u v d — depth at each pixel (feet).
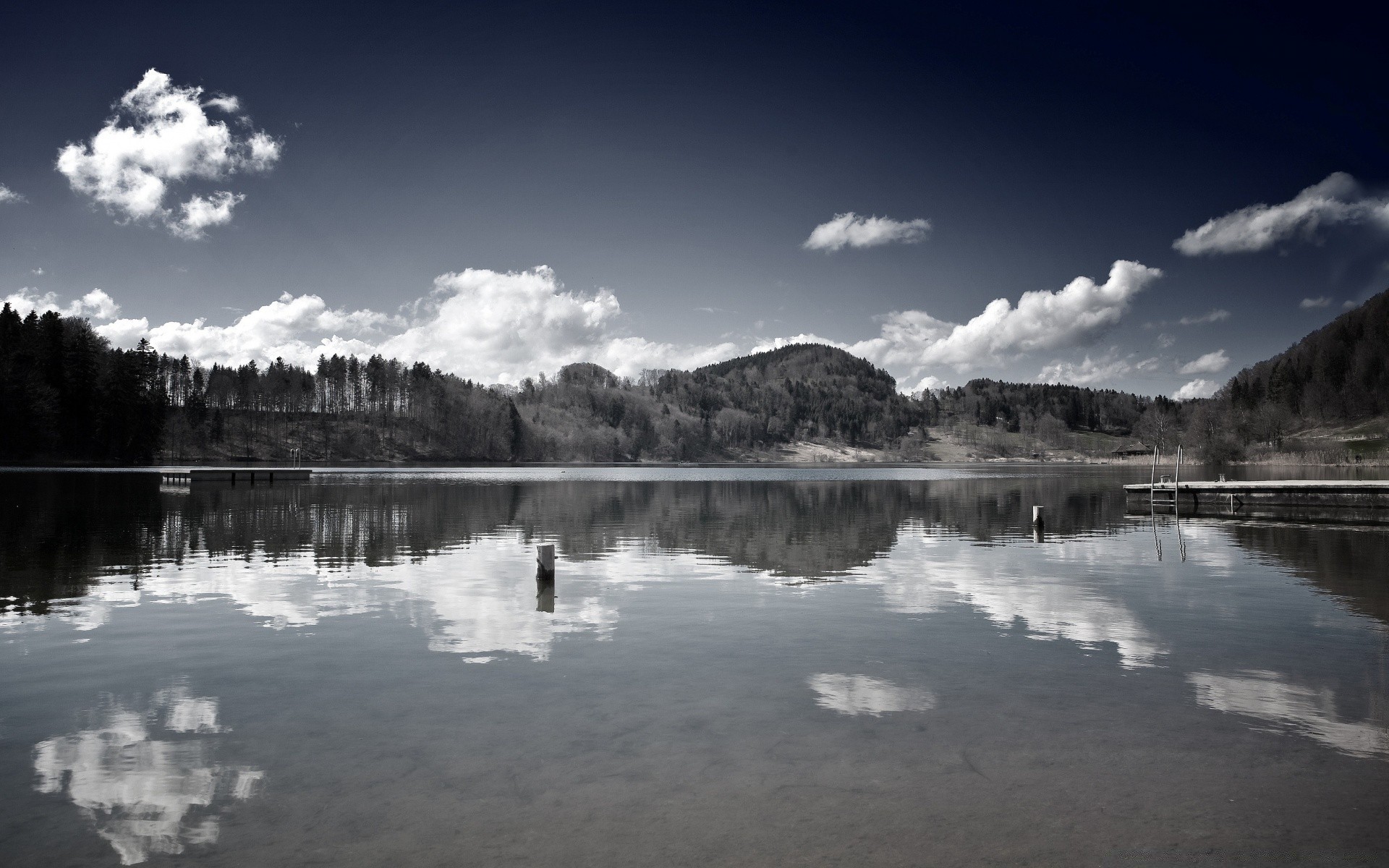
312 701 29.37
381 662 34.96
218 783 22.04
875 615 45.42
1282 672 33.27
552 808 20.49
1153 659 35.47
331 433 621.72
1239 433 493.36
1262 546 80.43
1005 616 45.16
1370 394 632.38
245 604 48.39
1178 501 149.28
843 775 22.63
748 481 298.97
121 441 390.63
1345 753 24.21
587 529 98.63
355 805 20.65
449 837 18.90
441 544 81.10
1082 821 19.75
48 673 33.17
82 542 80.02
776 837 18.92
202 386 606.55
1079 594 52.42
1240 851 18.22
